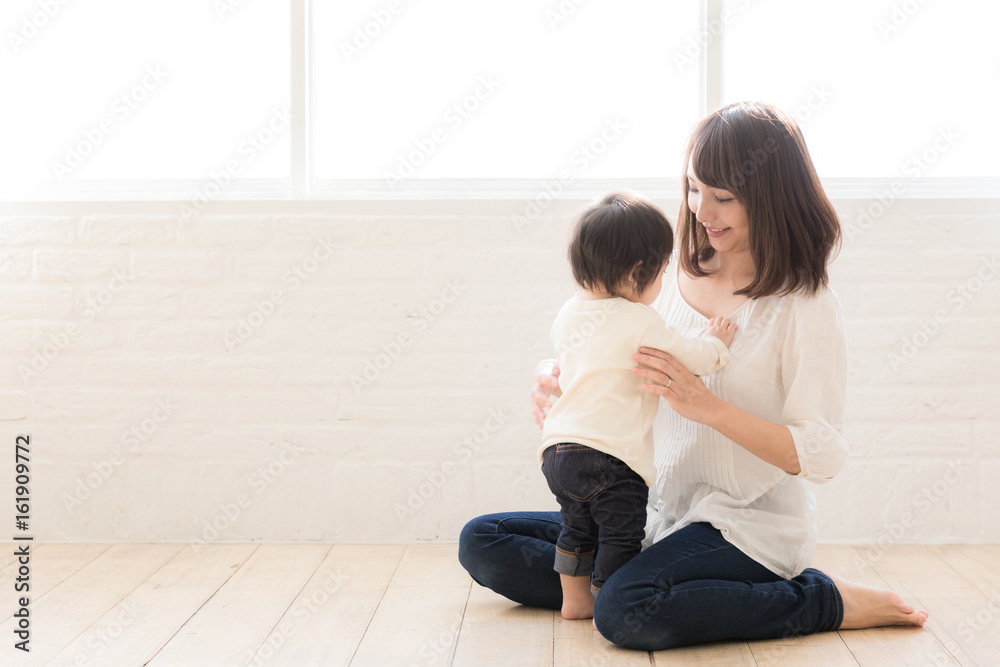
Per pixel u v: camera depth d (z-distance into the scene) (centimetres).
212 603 177
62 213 220
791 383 152
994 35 222
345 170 230
